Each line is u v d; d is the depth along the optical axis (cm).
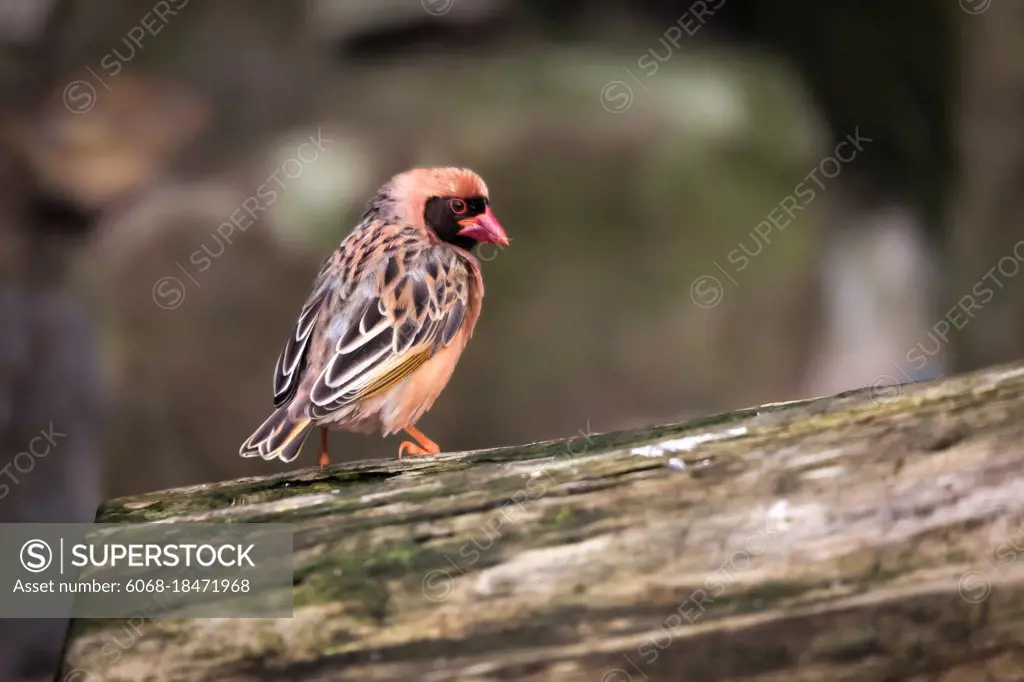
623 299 1502
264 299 1462
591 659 488
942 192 1834
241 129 1877
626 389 1493
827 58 1908
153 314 1455
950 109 1777
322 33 1923
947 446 541
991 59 1709
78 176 1605
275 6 1938
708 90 1692
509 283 1477
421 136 1548
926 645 492
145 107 1784
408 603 504
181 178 1747
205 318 1455
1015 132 1706
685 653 490
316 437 1444
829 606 495
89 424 1442
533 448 636
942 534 510
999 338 1723
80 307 1468
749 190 1598
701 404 1520
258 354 1457
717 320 1535
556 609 500
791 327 1581
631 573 509
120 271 1465
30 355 1423
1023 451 532
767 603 497
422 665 486
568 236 1505
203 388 1448
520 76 1692
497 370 1464
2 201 1528
